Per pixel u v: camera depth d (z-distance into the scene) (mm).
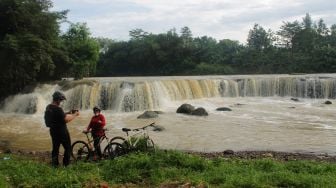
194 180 10039
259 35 100312
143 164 11281
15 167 11211
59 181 9805
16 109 31375
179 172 10797
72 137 20906
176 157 11844
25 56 32375
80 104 32031
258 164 12305
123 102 31609
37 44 33281
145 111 29984
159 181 10125
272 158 15766
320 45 87688
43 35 35781
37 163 12234
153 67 92875
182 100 35188
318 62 74312
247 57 88000
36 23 35062
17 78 33375
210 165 11570
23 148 18672
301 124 24781
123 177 10539
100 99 32281
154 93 32875
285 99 37938
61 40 39156
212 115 28344
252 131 22484
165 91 34188
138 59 92562
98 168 11453
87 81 33562
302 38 91750
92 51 41875
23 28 35031
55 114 11906
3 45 32125
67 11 37812
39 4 36062
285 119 26672
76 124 24984
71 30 42906
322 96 38688
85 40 42531
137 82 32812
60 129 11945
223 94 38750
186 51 90375
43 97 32156
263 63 85312
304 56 80500
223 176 10312
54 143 12023
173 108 31953
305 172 11352
